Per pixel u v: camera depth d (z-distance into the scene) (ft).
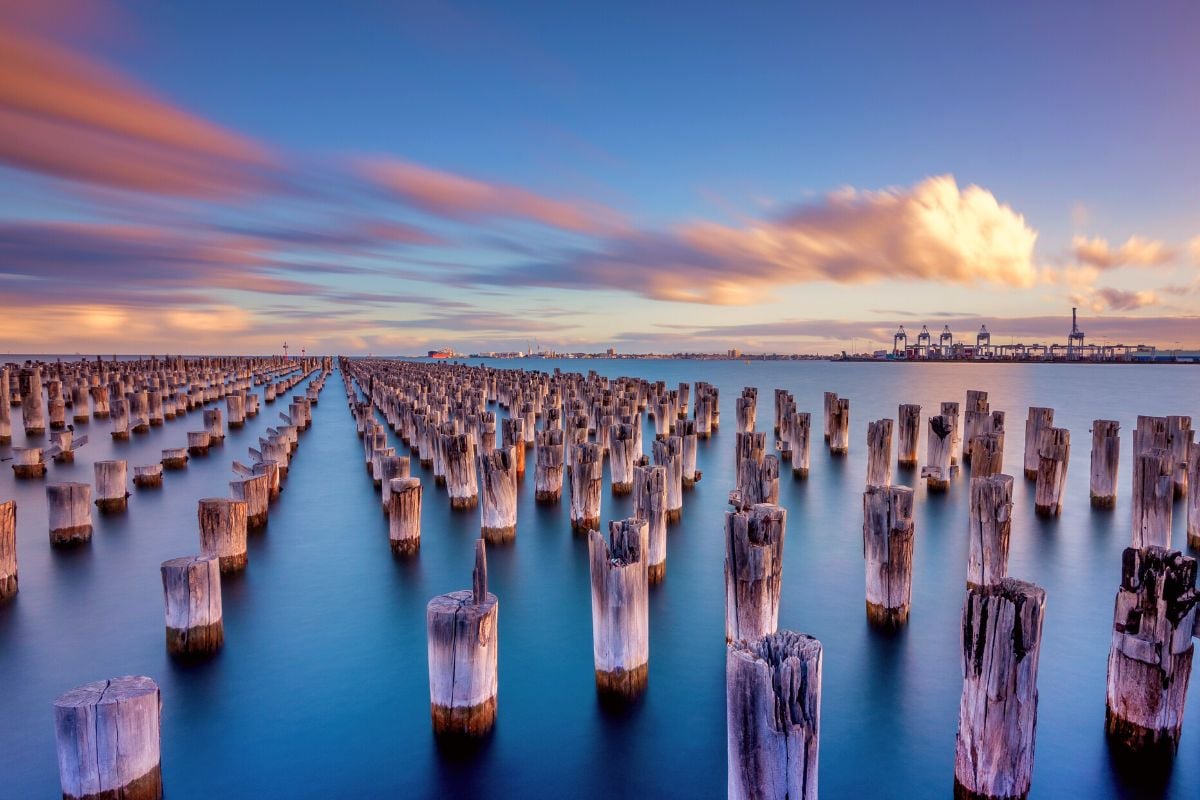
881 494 29.07
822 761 21.18
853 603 33.37
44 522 48.37
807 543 44.16
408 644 29.68
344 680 26.40
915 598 33.83
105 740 16.99
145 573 38.52
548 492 51.88
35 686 26.02
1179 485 49.70
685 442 57.36
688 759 21.50
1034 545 42.96
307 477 65.51
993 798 17.92
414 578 37.81
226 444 86.43
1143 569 19.89
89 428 98.53
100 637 30.17
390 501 41.39
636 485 35.70
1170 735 19.79
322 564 40.04
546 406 99.40
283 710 24.21
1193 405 135.74
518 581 37.40
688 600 34.01
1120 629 20.43
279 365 298.76
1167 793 19.43
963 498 54.39
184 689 25.66
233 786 20.20
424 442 66.74
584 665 27.45
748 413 81.82
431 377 171.53
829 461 72.02
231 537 36.96
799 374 327.26
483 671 21.52
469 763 21.34
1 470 66.69
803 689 14.56
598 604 23.97
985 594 17.95
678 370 435.12
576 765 21.24
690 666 27.12
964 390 180.75
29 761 21.33
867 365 549.13
